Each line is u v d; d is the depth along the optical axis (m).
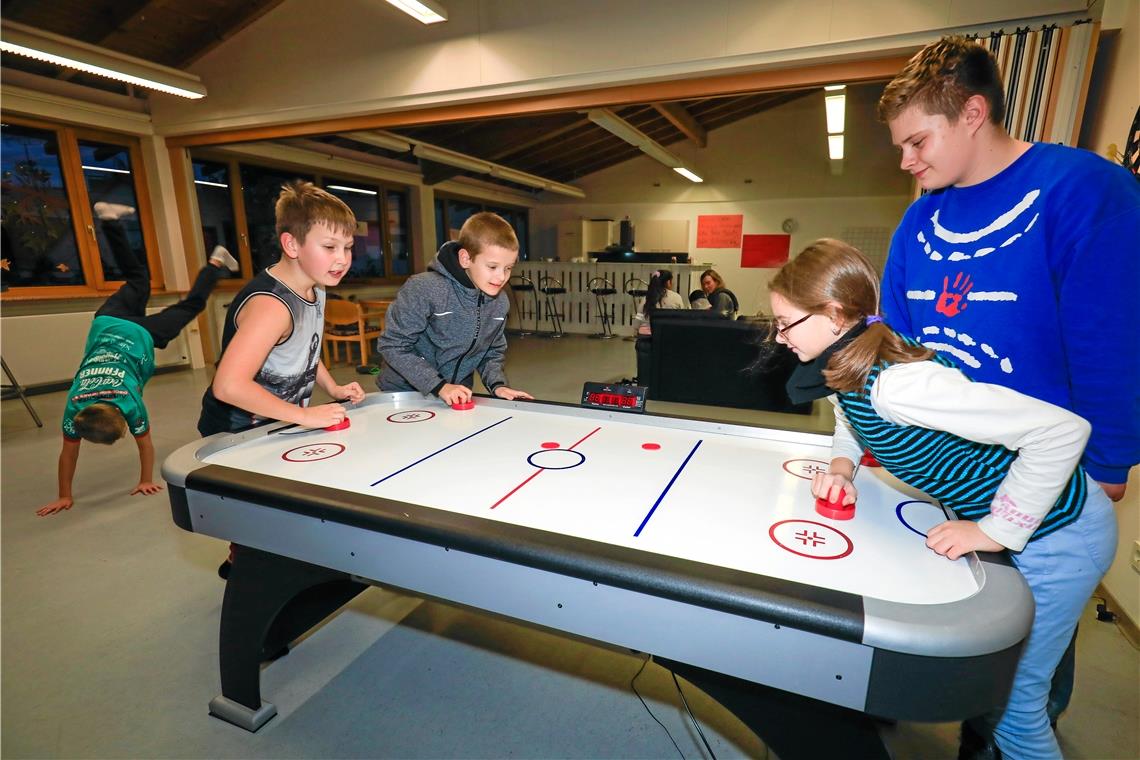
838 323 0.91
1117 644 1.73
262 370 1.56
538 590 0.90
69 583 2.03
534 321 9.74
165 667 1.61
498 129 7.39
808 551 0.91
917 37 3.08
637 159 11.01
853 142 9.63
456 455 1.35
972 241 1.03
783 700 0.94
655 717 1.44
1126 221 0.85
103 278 5.42
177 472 1.21
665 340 4.86
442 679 1.57
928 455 0.90
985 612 0.71
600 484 1.18
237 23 4.71
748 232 10.55
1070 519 0.90
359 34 4.50
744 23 3.43
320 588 1.67
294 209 1.42
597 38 3.79
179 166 5.77
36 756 1.31
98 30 4.51
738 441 1.45
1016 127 2.70
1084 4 2.69
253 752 1.33
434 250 9.18
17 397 4.68
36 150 4.91
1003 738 1.05
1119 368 0.88
